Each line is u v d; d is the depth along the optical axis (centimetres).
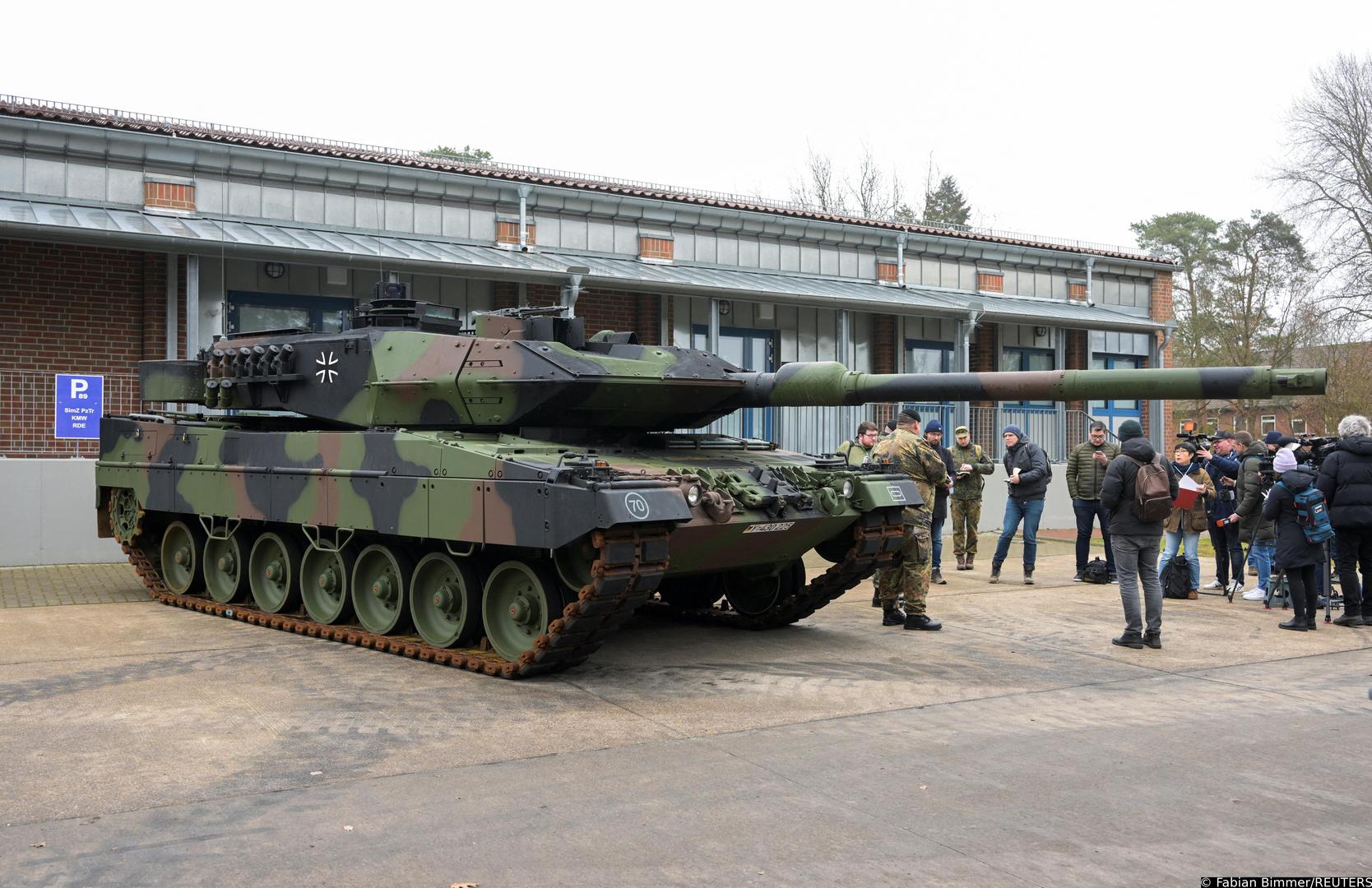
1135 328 2666
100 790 618
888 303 2184
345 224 1917
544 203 2091
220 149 1794
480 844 540
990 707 819
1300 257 4856
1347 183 3575
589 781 637
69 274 1697
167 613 1248
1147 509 1034
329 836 550
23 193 1680
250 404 1246
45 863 514
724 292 1998
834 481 1057
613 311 2169
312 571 1159
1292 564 1157
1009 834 556
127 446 1409
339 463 1088
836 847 537
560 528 860
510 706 817
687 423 1164
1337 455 1201
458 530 948
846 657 1012
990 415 2330
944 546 2034
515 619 959
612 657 1012
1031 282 2788
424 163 2033
